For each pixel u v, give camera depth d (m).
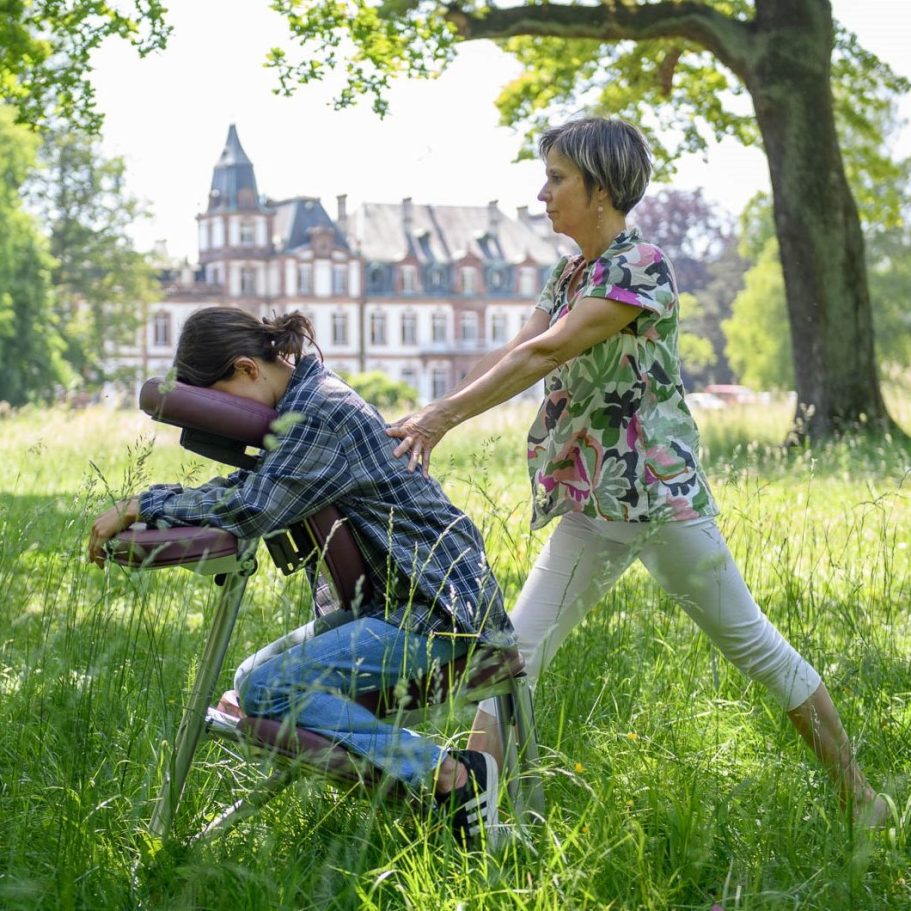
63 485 11.20
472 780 2.89
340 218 103.19
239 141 98.44
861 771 3.41
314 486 2.86
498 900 2.60
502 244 103.31
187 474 3.68
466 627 2.92
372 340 99.00
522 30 18.66
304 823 2.96
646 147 3.38
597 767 3.21
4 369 53.75
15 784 3.14
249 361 2.96
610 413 3.35
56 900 2.62
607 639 4.28
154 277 70.88
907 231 56.59
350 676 2.90
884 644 4.35
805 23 18.64
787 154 18.73
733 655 3.39
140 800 2.94
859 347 18.61
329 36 17.88
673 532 3.33
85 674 3.41
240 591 2.90
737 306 64.38
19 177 51.91
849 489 9.60
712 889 2.85
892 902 2.84
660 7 19.08
